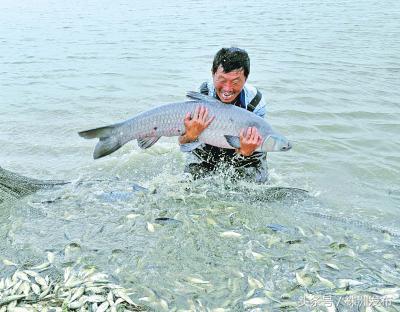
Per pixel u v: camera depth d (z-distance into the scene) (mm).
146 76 4414
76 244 1815
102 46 5805
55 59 5188
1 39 6395
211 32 6520
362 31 6402
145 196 2219
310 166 2619
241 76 1927
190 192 2256
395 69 4504
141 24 7438
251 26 6957
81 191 2285
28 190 2260
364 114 3355
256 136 1818
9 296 1529
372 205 2199
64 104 3662
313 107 3490
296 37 6047
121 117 3389
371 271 1696
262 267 1709
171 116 1836
